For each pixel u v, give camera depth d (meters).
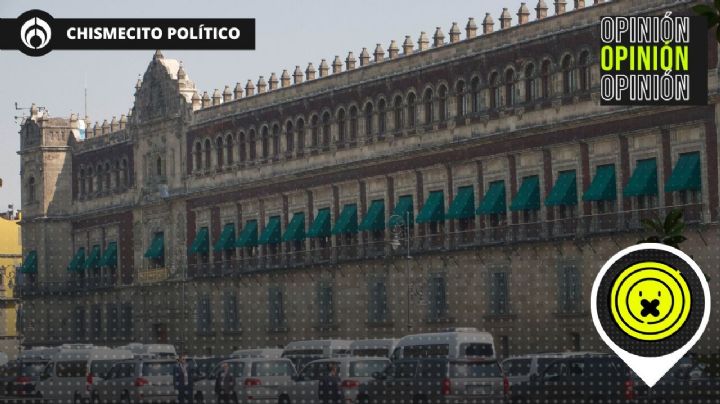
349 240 128.25
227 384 69.56
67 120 176.00
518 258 108.12
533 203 107.00
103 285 166.00
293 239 134.12
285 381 69.62
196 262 150.00
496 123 111.00
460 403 56.84
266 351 90.62
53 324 175.25
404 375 58.62
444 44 117.38
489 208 110.19
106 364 81.62
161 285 154.75
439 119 117.06
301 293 133.38
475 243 111.50
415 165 119.75
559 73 105.06
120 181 164.88
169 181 154.75
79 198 173.62
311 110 133.12
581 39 102.94
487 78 112.00
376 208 123.69
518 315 107.94
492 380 57.50
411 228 119.75
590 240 101.12
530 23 108.12
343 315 127.31
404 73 120.62
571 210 104.75
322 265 129.25
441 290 116.00
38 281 175.62
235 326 143.38
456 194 115.38
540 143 106.88
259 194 140.62
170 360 73.88
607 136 100.88
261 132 140.50
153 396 72.62
